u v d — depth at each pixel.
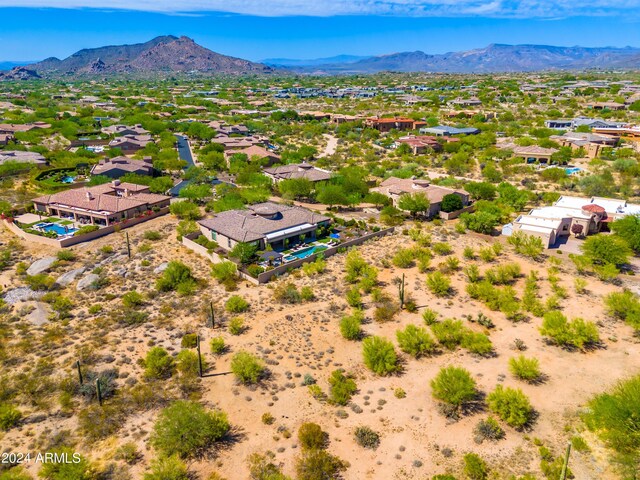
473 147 153.88
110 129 184.88
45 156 136.38
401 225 85.94
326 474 34.31
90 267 69.56
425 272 67.00
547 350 49.00
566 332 49.12
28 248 76.62
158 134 186.00
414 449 37.00
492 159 137.50
